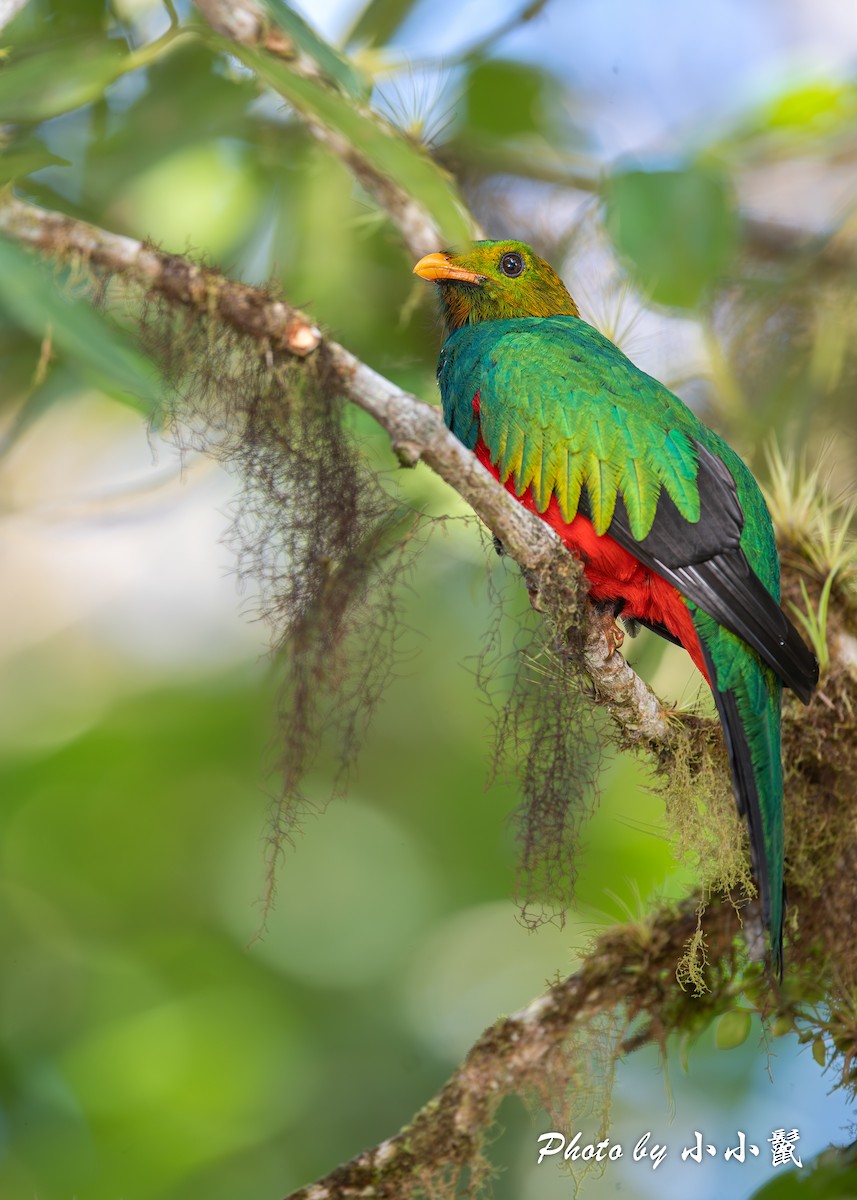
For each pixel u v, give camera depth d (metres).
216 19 9.08
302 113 9.34
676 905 8.37
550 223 12.18
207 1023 12.04
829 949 8.12
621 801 12.06
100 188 10.14
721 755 8.06
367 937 12.80
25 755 13.36
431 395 10.78
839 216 12.01
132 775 13.16
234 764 13.30
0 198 7.05
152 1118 11.38
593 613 7.58
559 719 7.52
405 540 7.38
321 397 6.98
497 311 9.77
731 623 7.75
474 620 12.80
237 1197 11.14
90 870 12.88
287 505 7.13
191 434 7.24
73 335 7.11
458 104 11.04
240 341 6.98
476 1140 7.73
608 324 9.88
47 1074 11.12
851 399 12.13
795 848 8.26
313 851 13.06
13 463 12.97
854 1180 8.35
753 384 12.34
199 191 11.04
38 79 8.22
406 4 10.45
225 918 12.84
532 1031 7.97
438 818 13.20
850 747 8.34
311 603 7.16
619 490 8.05
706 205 9.60
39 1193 10.63
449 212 8.26
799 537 9.10
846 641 8.66
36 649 14.31
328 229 10.95
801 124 11.47
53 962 12.32
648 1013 8.10
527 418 8.22
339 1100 11.88
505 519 7.15
